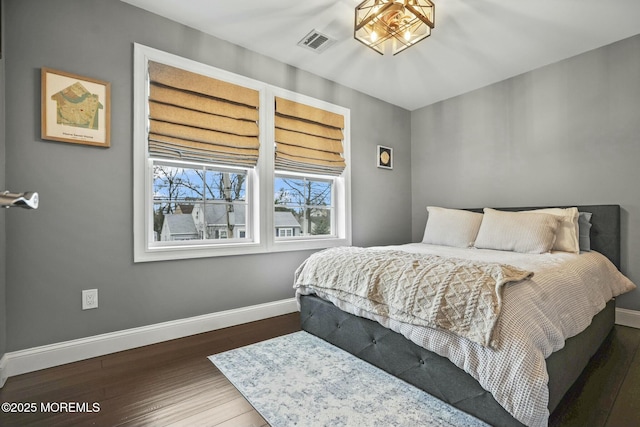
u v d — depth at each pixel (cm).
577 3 217
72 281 195
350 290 188
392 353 171
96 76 204
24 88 182
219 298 255
